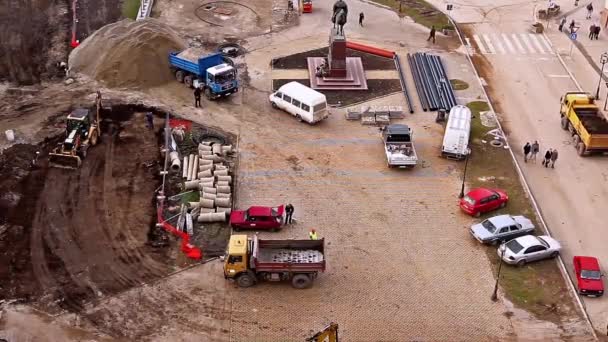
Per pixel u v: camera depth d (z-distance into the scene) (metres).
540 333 41.72
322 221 50.56
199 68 65.19
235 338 40.78
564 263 47.25
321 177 55.34
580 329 42.03
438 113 63.12
